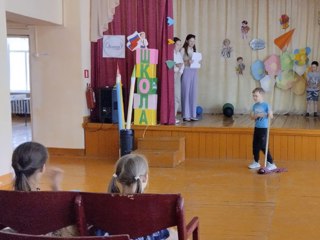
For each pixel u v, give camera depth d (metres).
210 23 9.38
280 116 8.89
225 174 6.05
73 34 7.27
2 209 2.29
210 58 9.45
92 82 7.62
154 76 7.26
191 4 9.36
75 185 5.58
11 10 5.75
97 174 6.14
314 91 8.93
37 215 2.29
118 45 7.50
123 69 7.55
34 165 2.32
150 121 7.26
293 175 5.95
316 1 9.01
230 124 7.38
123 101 7.52
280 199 4.90
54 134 7.49
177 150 6.71
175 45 7.77
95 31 7.47
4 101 5.34
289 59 9.13
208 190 5.28
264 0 9.15
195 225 2.61
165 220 2.27
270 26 9.16
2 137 5.32
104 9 7.43
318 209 4.55
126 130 6.71
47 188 4.82
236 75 9.41
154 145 6.79
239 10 9.27
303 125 7.28
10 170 5.44
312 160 6.75
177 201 2.23
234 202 4.80
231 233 3.88
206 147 7.02
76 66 7.30
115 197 2.25
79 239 1.73
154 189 5.32
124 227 2.30
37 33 7.37
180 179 5.80
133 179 2.38
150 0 7.34
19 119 12.76
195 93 8.03
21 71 13.49
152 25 7.38
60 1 7.19
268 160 6.20
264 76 9.27
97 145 7.38
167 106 7.34
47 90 7.44
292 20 9.09
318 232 3.91
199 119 8.25
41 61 7.41
